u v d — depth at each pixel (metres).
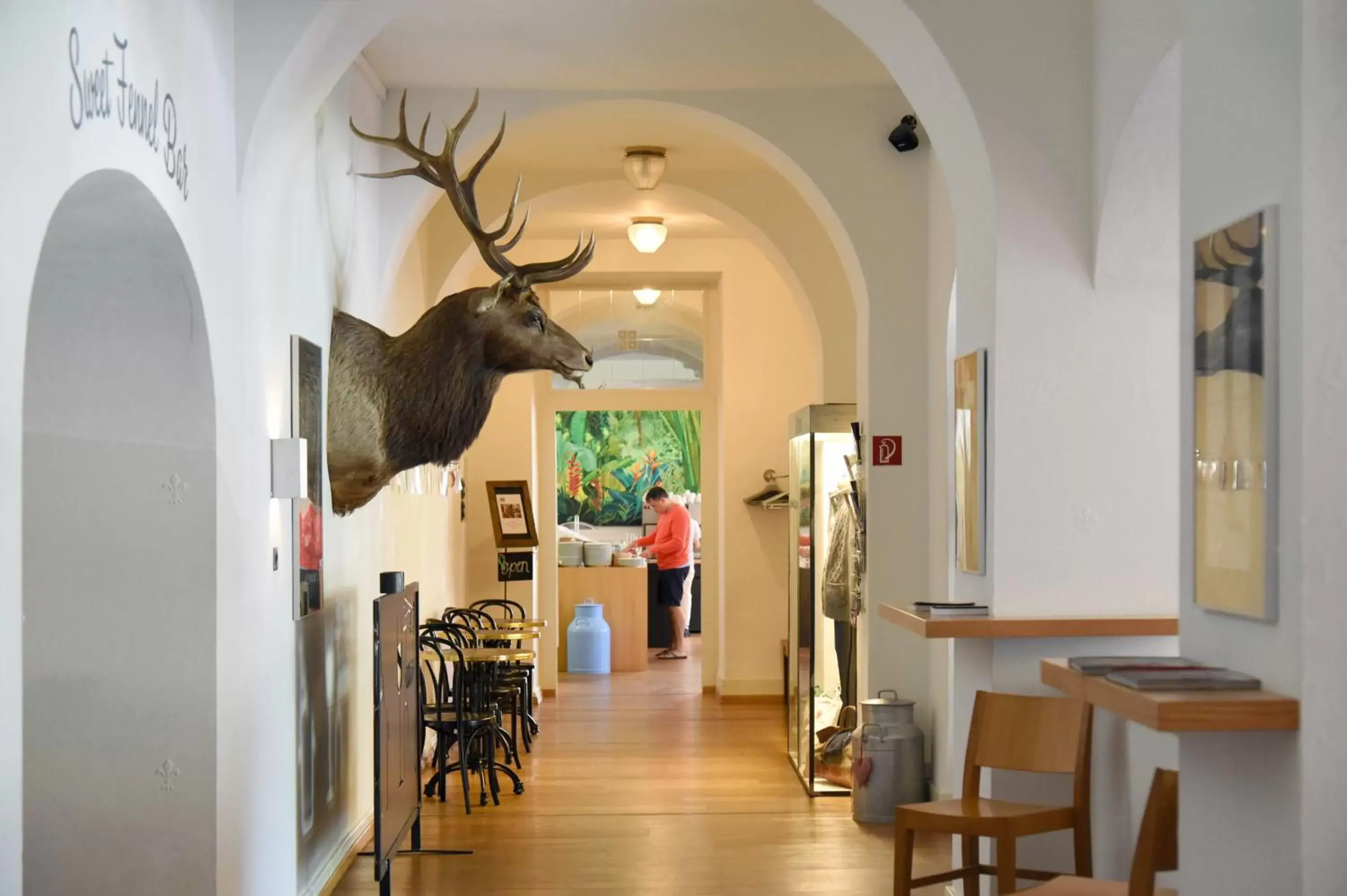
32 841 4.19
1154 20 4.41
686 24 6.52
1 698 2.55
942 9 4.97
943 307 7.49
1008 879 4.35
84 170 3.08
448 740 8.40
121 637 4.24
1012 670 4.92
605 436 17.41
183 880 4.26
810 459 8.34
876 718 7.62
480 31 6.59
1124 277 4.95
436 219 9.65
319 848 6.06
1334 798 2.89
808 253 9.34
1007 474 4.95
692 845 7.01
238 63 4.51
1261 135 3.09
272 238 5.04
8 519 2.61
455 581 11.23
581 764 9.27
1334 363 2.91
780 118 7.73
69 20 2.99
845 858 6.73
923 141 7.75
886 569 7.88
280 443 5.01
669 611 15.49
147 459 4.23
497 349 6.29
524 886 6.25
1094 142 4.93
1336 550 2.90
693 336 13.10
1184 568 3.51
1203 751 3.34
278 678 5.20
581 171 9.41
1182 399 3.53
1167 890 3.77
